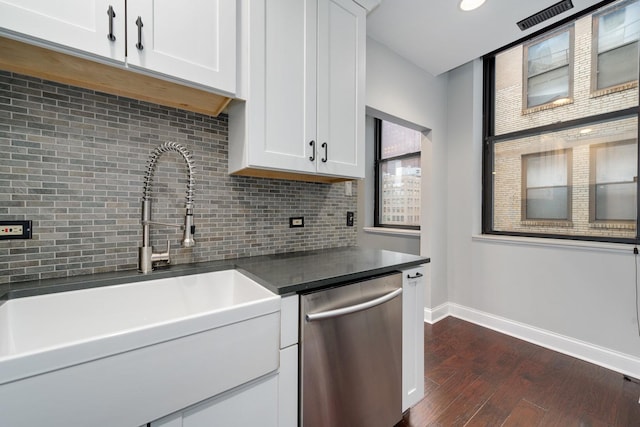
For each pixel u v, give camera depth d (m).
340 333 1.08
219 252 1.44
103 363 0.62
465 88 2.70
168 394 0.70
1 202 0.94
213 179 1.42
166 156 1.28
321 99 1.42
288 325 0.95
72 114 1.06
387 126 3.92
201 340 0.75
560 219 2.28
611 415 1.46
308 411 0.99
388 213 3.92
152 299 1.10
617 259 1.90
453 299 2.86
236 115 1.33
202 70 1.05
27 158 0.98
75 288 0.96
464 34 2.02
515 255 2.41
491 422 1.42
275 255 1.61
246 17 1.17
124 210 1.17
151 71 0.94
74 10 0.81
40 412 0.56
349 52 1.54
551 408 1.52
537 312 2.28
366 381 1.17
